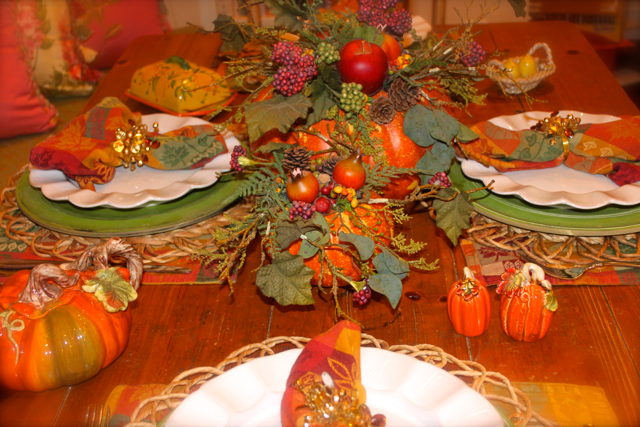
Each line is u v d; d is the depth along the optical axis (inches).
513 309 25.8
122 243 26.6
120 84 54.9
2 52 74.4
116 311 25.5
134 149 36.3
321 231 26.1
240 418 21.3
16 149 76.2
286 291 24.5
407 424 21.0
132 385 25.5
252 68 31.9
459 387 21.5
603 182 33.6
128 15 99.3
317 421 19.9
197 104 46.1
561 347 26.3
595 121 37.9
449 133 29.5
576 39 59.3
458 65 30.7
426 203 35.1
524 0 30.0
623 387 24.3
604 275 30.0
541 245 31.8
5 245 34.0
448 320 28.3
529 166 34.2
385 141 30.2
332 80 28.8
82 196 32.6
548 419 22.9
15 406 24.5
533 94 48.8
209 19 117.3
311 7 30.2
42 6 85.8
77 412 24.2
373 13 32.9
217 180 35.3
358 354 22.4
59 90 89.5
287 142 31.4
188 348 27.4
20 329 24.1
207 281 31.3
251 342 27.6
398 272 26.8
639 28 88.4
